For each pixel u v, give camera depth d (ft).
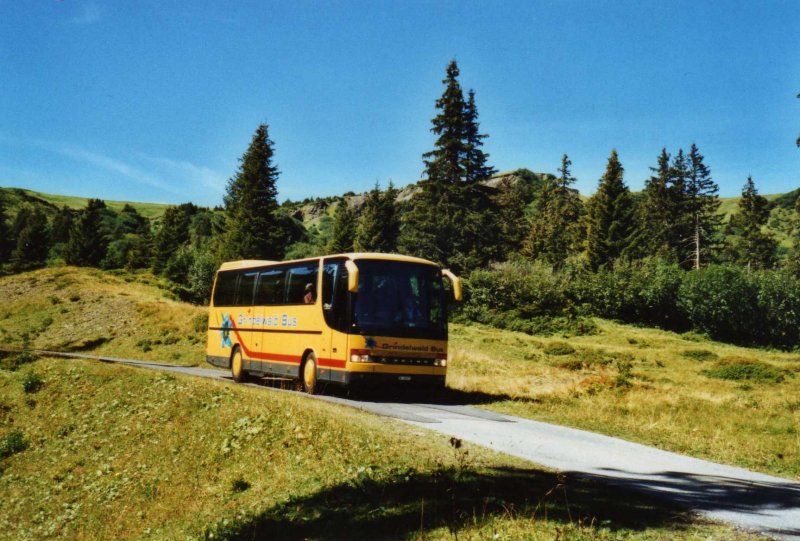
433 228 215.31
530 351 130.72
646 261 219.00
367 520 20.47
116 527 38.14
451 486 22.48
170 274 235.20
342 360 46.62
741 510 20.52
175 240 278.46
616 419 44.21
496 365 100.22
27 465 61.72
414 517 19.95
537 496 21.17
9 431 72.59
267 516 24.16
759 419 48.03
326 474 27.55
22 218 432.25
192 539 26.55
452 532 17.88
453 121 217.77
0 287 198.18
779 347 175.22
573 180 388.37
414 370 47.47
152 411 61.41
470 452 28.40
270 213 241.96
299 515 23.00
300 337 53.67
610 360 121.60
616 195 276.62
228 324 71.41
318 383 51.16
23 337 147.95
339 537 19.80
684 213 313.73
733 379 105.29
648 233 309.01
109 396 74.59
